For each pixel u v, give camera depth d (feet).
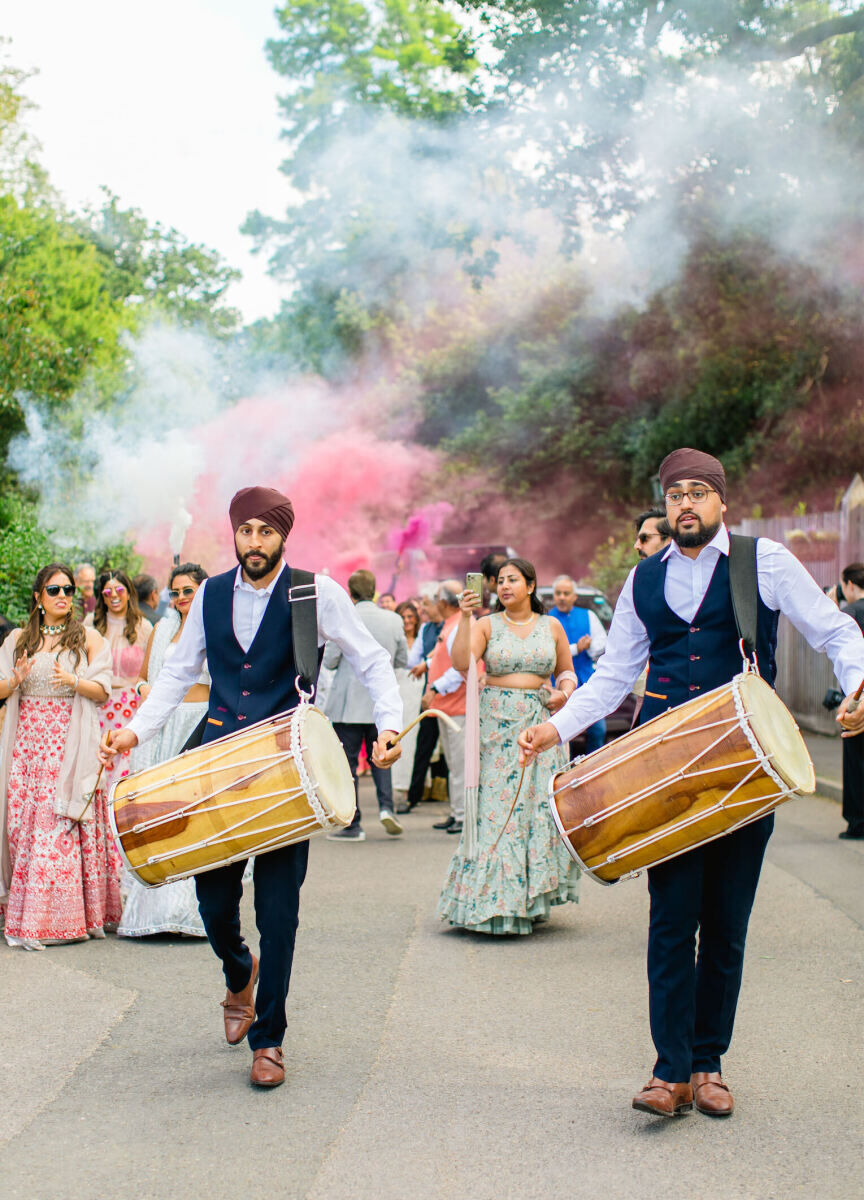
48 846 18.90
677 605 12.38
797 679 51.96
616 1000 15.85
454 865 19.58
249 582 13.39
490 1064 13.51
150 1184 10.49
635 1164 10.85
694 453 12.23
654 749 11.65
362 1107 12.26
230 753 12.44
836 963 17.31
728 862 12.16
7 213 64.69
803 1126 11.70
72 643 19.25
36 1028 14.79
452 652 19.95
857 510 46.06
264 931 12.85
